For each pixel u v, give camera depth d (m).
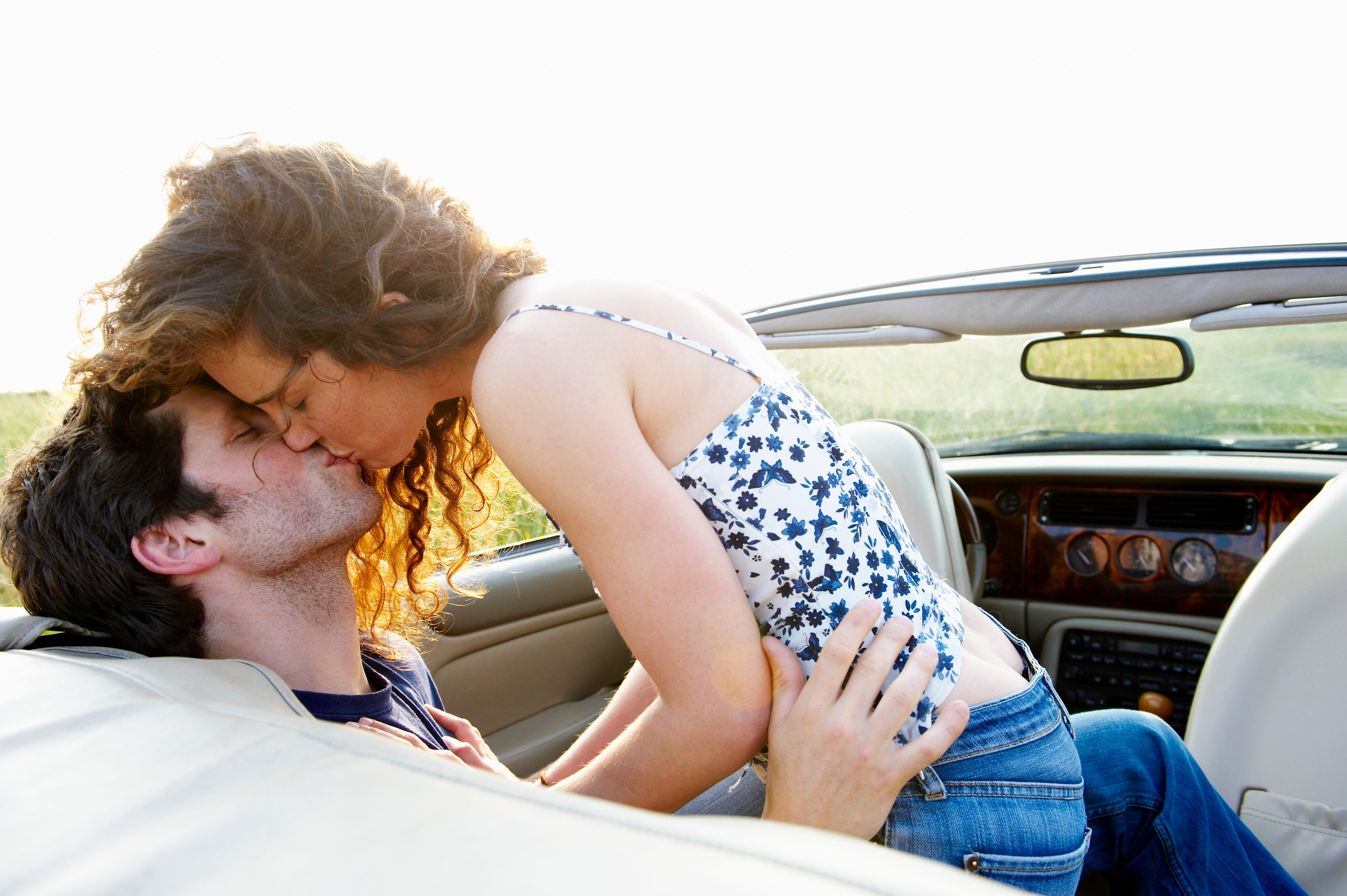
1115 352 2.45
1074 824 1.03
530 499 1.88
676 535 0.82
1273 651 1.55
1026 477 2.96
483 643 2.05
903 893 0.38
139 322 0.87
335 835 0.43
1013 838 0.97
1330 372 2.36
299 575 1.08
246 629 1.03
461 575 1.97
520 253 1.06
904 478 2.12
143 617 0.96
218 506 1.00
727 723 0.87
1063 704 1.21
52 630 0.95
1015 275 2.28
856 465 1.01
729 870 0.39
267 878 0.40
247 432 1.02
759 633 0.91
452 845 0.41
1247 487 2.67
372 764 0.52
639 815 0.45
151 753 0.55
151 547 0.97
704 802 1.39
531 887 0.38
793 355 2.65
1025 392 2.80
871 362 2.66
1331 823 1.45
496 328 0.97
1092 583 2.90
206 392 1.01
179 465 0.98
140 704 0.64
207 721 0.60
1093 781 1.31
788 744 0.89
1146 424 2.83
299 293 0.86
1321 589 1.52
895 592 0.98
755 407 0.93
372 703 1.12
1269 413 2.61
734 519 0.92
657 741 0.90
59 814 0.49
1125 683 2.80
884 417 2.87
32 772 0.54
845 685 0.97
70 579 0.95
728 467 0.91
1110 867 1.34
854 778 0.88
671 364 0.89
